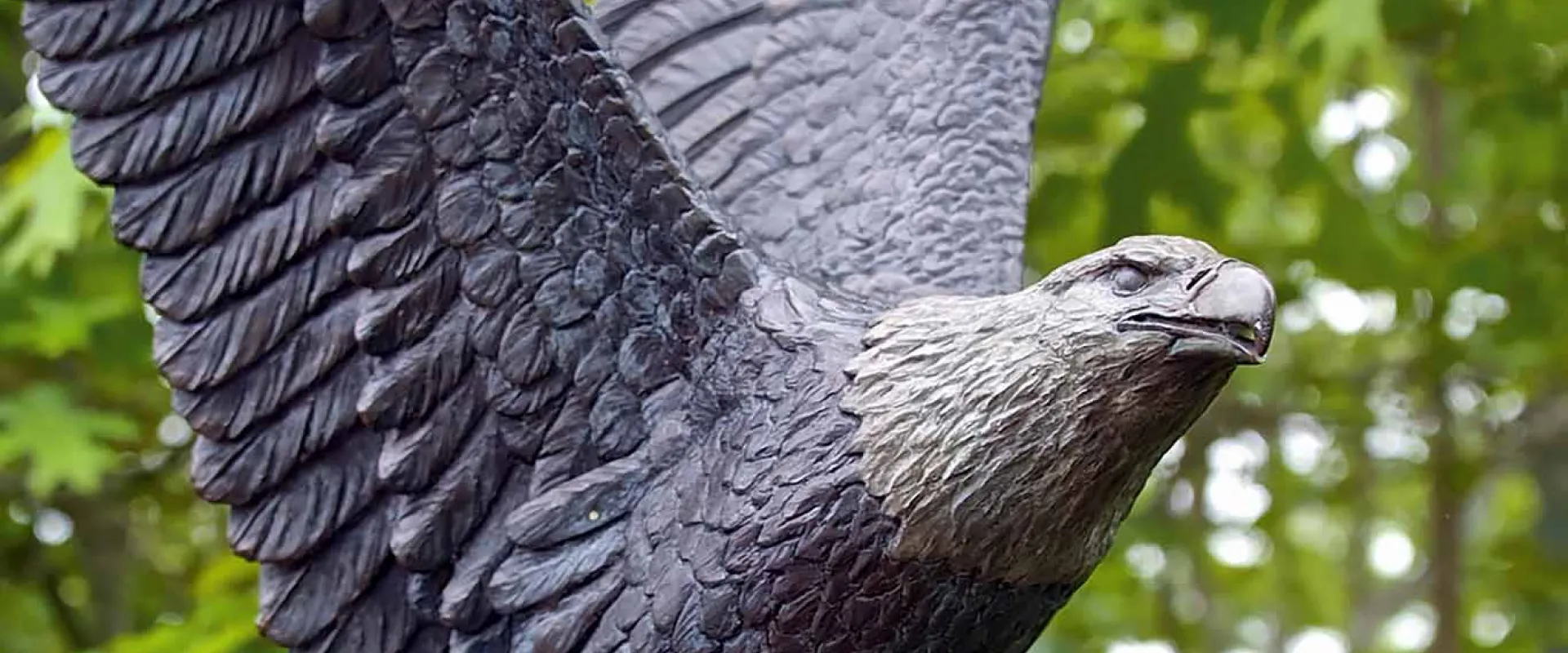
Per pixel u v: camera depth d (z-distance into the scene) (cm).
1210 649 389
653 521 157
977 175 180
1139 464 150
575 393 158
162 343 152
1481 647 366
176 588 333
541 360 157
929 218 178
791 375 155
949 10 186
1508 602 386
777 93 180
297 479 156
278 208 152
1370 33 247
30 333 263
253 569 245
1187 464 324
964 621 153
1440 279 291
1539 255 288
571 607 158
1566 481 329
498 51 152
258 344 153
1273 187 301
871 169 180
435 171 153
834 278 176
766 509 153
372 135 152
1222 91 264
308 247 153
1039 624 155
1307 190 279
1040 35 186
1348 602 469
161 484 301
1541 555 345
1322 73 258
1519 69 271
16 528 311
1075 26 285
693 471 157
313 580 157
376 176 152
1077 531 151
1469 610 389
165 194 150
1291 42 257
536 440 158
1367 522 464
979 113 182
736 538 154
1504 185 295
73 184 245
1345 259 284
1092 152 293
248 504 155
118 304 270
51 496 299
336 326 154
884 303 161
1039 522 150
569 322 157
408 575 159
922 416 151
